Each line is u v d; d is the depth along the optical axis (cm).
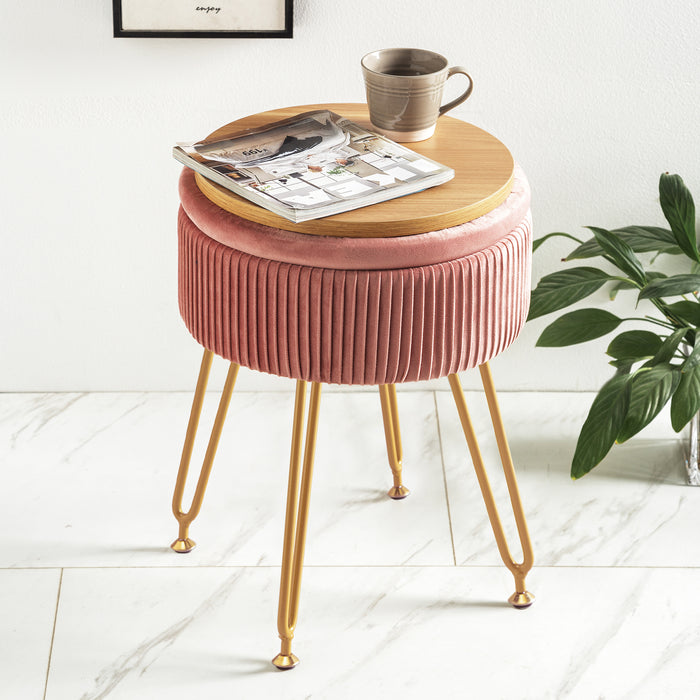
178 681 145
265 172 129
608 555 168
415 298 123
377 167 131
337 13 176
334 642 152
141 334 203
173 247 194
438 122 150
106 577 162
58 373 206
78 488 180
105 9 173
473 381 209
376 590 161
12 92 179
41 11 172
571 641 152
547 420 202
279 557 167
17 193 187
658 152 189
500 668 148
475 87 183
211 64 179
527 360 207
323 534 171
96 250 194
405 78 135
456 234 123
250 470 186
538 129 186
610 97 184
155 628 153
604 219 195
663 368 173
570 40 179
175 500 164
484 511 177
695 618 156
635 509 178
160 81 180
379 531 172
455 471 187
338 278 121
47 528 171
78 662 148
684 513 177
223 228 125
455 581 163
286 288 122
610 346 184
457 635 153
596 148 188
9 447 190
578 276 180
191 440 159
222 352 134
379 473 186
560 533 172
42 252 193
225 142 138
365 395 209
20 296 197
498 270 128
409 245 121
